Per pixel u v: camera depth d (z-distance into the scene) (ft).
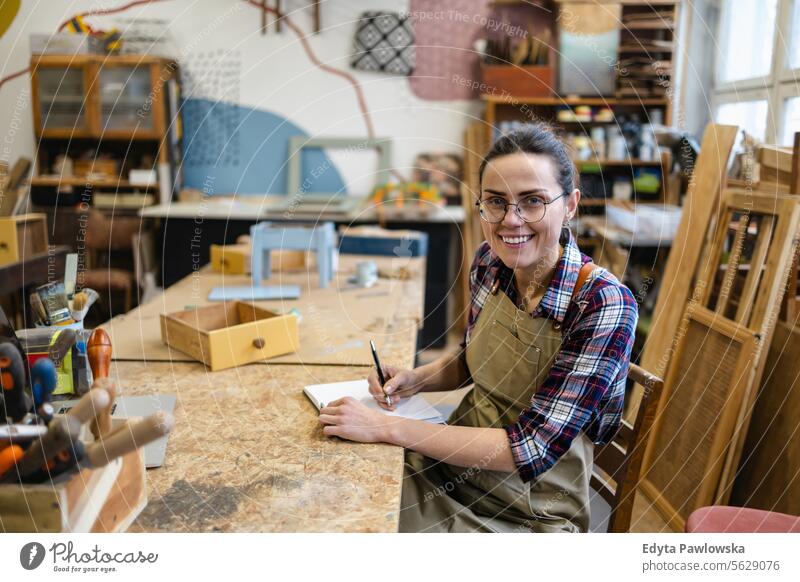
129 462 2.96
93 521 2.77
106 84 14.01
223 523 2.98
